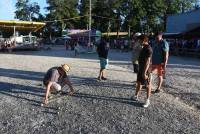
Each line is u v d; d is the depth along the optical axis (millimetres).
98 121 9062
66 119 9266
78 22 107062
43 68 19922
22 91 12609
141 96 11734
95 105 10625
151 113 9781
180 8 97062
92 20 98375
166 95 12266
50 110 10125
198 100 11648
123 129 8438
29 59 27656
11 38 45844
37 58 29109
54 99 11297
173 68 22062
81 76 16422
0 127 8648
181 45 40625
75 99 11367
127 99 11328
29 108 10344
